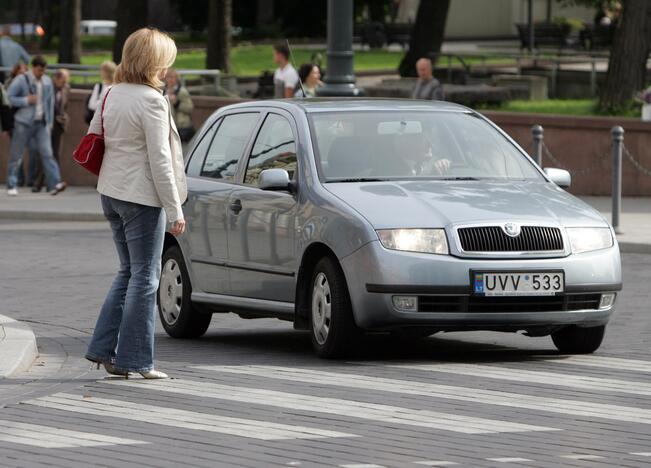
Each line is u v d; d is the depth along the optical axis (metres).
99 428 19.89
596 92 97.50
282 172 27.42
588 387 23.17
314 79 52.12
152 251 23.98
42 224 57.81
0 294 38.09
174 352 28.09
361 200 26.27
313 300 26.89
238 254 28.91
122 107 23.55
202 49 154.62
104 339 24.55
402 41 148.75
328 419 20.42
